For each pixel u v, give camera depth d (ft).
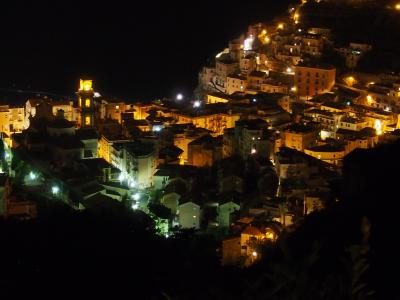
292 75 541.75
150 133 453.17
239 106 487.20
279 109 465.88
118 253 157.79
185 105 519.60
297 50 570.46
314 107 481.05
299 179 357.61
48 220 176.35
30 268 147.54
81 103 483.10
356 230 144.25
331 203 179.93
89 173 394.73
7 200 305.94
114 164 431.84
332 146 406.62
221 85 578.25
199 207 352.08
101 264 151.74
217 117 480.64
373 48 560.20
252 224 304.09
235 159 402.52
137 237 175.01
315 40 561.43
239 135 411.54
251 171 384.68
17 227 169.48
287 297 56.80
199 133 449.06
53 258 151.12
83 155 422.00
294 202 326.03
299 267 57.26
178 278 154.61
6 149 437.99
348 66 549.95
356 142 414.41
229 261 288.71
